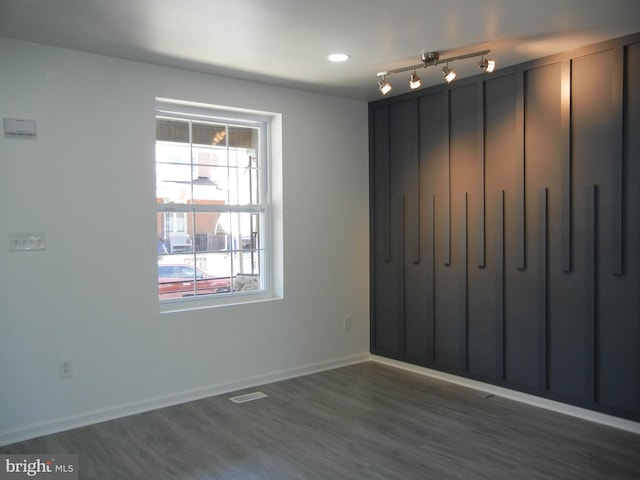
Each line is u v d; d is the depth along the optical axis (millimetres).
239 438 3150
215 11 2705
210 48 3301
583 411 3428
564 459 2854
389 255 4730
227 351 4035
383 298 4816
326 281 4641
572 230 3441
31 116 3172
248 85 4094
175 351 3768
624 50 3156
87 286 3385
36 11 2693
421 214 4434
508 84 3775
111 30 2975
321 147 4566
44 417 3229
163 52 3377
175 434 3213
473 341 4078
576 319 3436
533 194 3645
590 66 3318
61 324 3291
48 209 3238
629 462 2812
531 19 2873
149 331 3645
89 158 3385
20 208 3145
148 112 3621
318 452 2959
